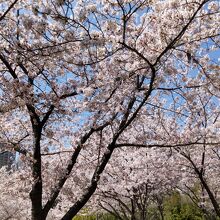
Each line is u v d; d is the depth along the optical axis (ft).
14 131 31.78
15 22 23.91
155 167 43.01
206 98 38.99
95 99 25.70
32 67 26.37
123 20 21.47
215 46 26.91
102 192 43.04
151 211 71.15
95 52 24.04
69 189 32.22
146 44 24.66
